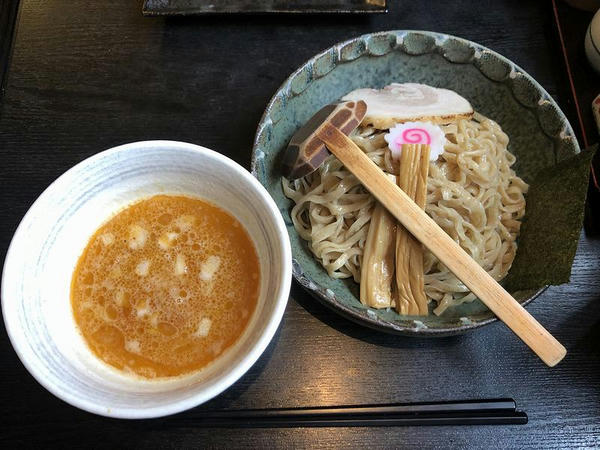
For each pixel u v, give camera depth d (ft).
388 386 0.99
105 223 0.88
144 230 0.87
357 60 1.21
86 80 1.30
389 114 1.18
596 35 1.25
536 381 0.99
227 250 0.86
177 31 1.36
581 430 0.95
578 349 1.02
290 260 0.74
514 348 1.02
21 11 1.37
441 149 1.13
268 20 1.37
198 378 0.76
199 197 0.90
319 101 1.23
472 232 1.12
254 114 1.27
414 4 1.38
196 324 0.81
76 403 0.66
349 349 1.02
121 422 0.96
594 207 1.14
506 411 0.96
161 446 0.95
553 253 0.98
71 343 0.77
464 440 0.95
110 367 0.77
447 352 1.02
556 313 1.05
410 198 1.04
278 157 1.16
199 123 1.26
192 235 0.87
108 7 1.38
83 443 0.95
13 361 1.00
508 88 1.19
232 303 0.83
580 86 1.31
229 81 1.31
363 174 1.04
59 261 0.81
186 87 1.30
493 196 1.15
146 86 1.30
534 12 1.37
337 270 1.15
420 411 0.96
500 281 1.11
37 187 1.18
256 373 1.00
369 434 0.96
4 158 1.21
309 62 1.12
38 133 1.24
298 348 1.03
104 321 0.81
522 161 1.21
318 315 1.05
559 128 1.10
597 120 1.24
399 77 1.27
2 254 1.10
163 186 0.89
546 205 1.07
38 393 0.98
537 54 1.33
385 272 1.07
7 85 1.29
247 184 0.80
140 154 0.83
